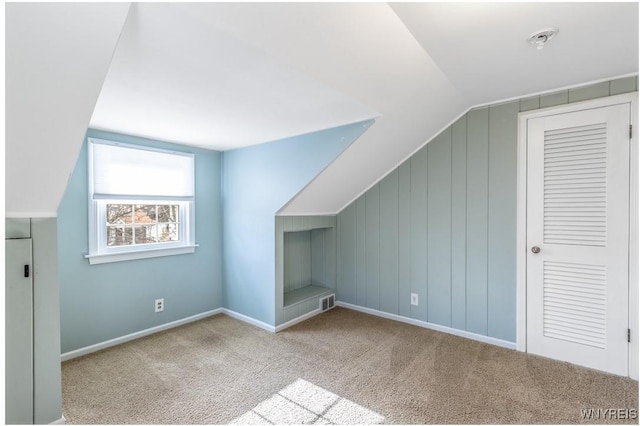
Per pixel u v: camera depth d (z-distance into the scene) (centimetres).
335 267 368
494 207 252
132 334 269
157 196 282
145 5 99
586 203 212
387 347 253
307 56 138
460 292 273
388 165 304
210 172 329
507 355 235
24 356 151
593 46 161
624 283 200
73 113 122
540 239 230
